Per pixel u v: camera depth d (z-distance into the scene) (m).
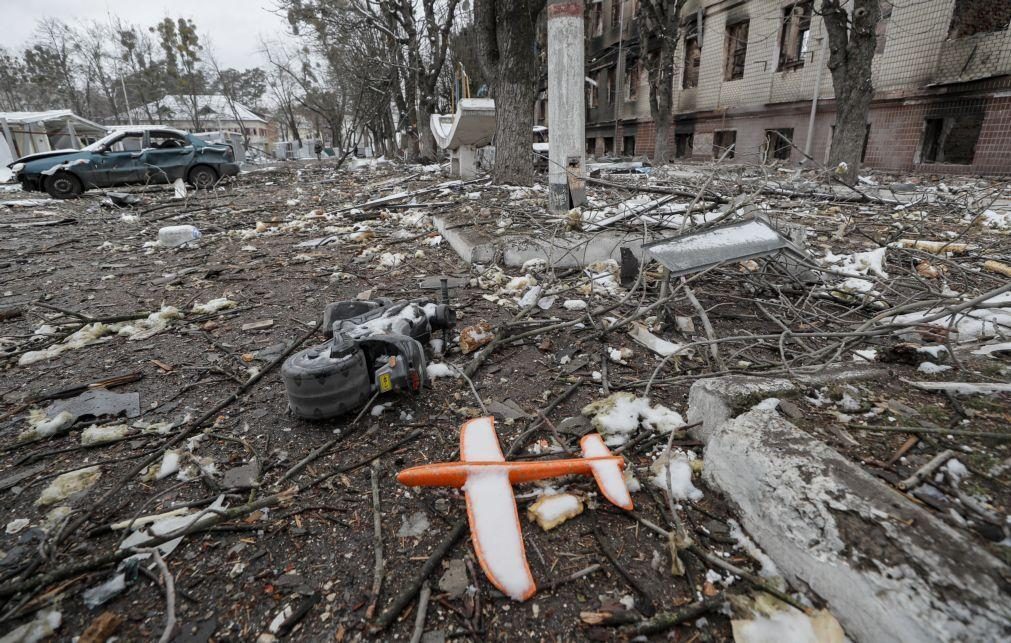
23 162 12.84
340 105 37.03
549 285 4.48
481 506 1.80
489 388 2.87
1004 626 1.14
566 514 1.89
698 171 14.91
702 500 1.95
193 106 56.44
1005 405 2.07
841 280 4.24
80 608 1.61
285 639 1.49
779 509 1.65
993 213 7.28
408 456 2.30
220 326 3.99
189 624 1.54
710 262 3.14
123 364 3.35
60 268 6.00
